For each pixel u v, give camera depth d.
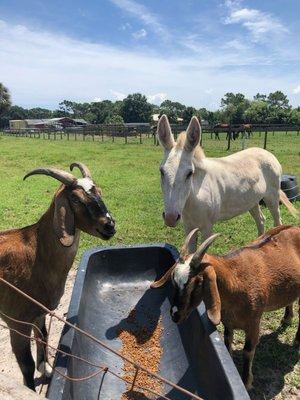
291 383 3.92
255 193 6.00
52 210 3.44
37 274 3.51
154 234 8.04
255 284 3.67
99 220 3.31
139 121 96.50
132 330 4.61
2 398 2.05
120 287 5.21
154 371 4.03
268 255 3.95
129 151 23.45
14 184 13.26
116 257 5.26
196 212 5.04
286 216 8.93
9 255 3.45
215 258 3.62
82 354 3.80
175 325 4.54
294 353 4.32
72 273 6.34
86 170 3.66
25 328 3.57
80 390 3.44
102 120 106.69
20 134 51.56
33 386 3.71
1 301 3.51
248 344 3.75
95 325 4.55
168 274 3.65
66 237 3.27
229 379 2.86
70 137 41.50
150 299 5.04
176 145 4.66
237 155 6.07
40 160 19.72
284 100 113.38
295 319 4.91
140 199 10.91
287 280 3.93
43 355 4.02
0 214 9.48
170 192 4.48
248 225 8.38
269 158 6.37
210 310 3.19
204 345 3.47
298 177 13.56
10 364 4.32
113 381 3.86
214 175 5.26
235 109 72.19
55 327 4.94
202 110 87.62
